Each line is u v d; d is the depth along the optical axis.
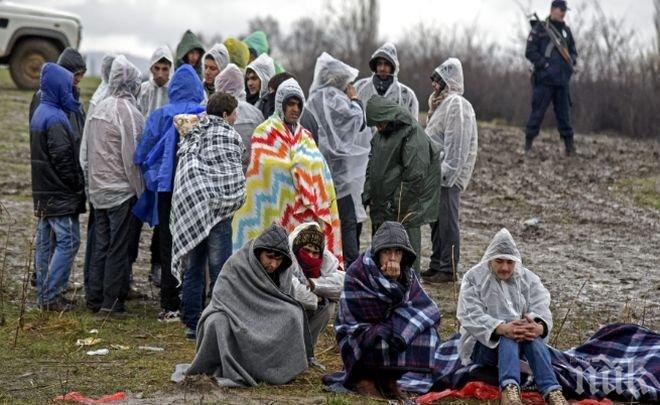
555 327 16.88
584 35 41.84
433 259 19.95
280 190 16.53
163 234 16.75
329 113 17.97
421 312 12.98
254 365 13.40
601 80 41.22
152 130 16.64
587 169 32.66
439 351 14.02
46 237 17.55
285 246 13.68
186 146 15.88
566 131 34.31
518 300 13.31
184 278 15.99
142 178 17.05
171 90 16.89
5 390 13.03
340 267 16.56
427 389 13.48
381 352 12.91
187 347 15.40
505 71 46.38
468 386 13.06
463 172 19.30
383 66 19.61
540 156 34.62
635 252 23.19
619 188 30.09
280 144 16.61
